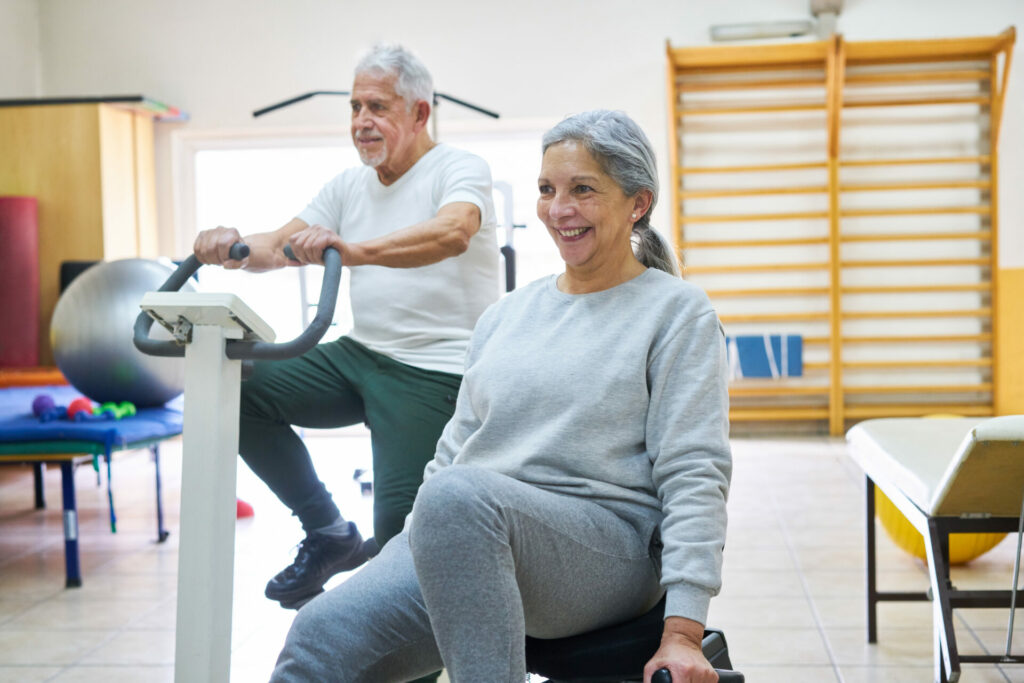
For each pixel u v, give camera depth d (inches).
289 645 51.3
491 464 53.5
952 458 80.0
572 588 49.6
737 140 244.2
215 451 53.2
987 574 120.9
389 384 80.8
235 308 51.9
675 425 51.5
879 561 129.4
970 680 89.5
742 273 245.9
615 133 53.6
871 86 239.1
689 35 241.8
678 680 44.8
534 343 55.4
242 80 249.1
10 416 137.1
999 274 237.3
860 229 242.1
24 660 100.1
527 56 244.4
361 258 67.8
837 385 238.2
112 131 230.5
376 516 79.7
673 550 49.1
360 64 82.1
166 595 121.2
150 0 250.1
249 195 255.8
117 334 141.1
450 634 45.3
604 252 54.7
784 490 175.2
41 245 227.0
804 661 96.0
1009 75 236.1
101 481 194.2
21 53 246.1
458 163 81.7
